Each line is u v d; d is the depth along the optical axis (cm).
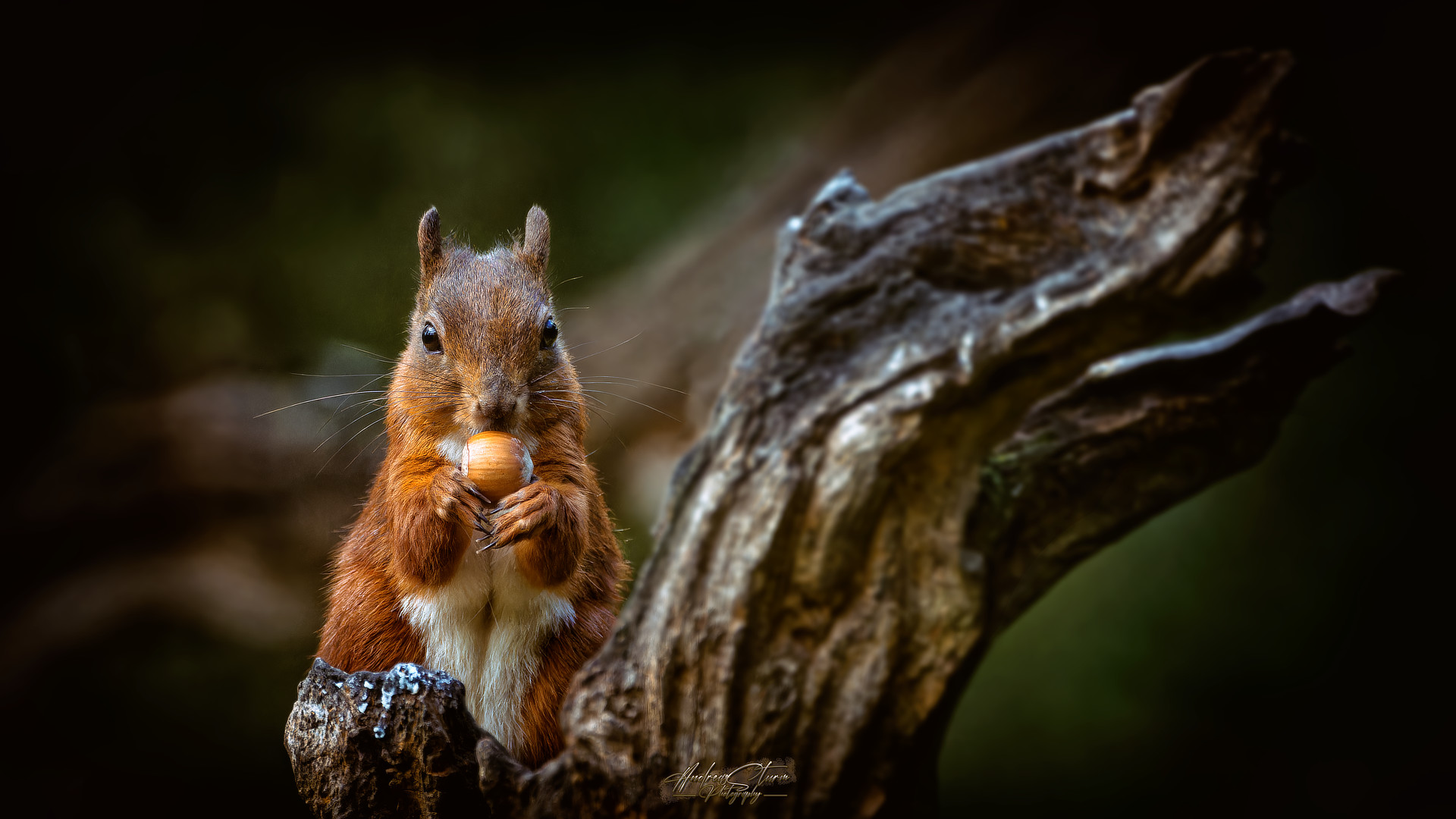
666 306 595
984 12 598
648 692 463
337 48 705
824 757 462
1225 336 466
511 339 470
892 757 462
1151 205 463
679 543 463
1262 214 463
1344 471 540
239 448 583
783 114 676
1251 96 463
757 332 464
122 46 688
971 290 463
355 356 494
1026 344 462
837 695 462
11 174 662
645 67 702
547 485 469
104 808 534
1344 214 556
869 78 624
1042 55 581
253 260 652
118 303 646
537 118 693
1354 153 555
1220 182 463
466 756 465
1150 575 542
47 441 617
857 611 462
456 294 471
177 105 686
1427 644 510
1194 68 462
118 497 585
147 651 584
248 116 688
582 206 665
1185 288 463
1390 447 539
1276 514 541
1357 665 513
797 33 695
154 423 593
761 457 462
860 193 464
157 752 557
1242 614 529
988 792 499
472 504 468
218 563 578
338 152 683
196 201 671
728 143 678
